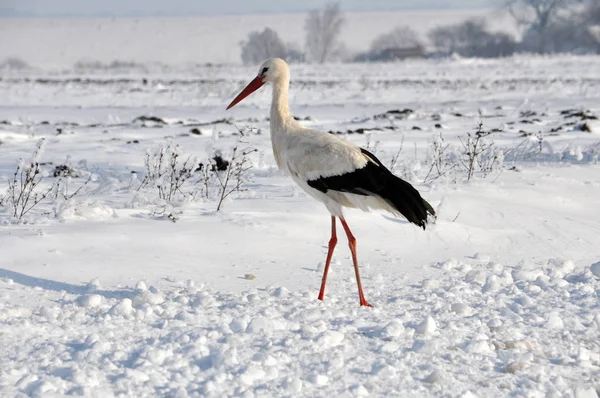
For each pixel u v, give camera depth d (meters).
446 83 69.06
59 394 6.95
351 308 10.08
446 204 15.55
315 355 8.13
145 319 9.19
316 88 62.53
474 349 8.60
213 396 7.02
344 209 14.78
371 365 7.96
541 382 7.83
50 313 9.18
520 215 15.41
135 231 12.98
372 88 62.50
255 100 51.44
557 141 25.47
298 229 13.83
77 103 51.69
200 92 57.03
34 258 11.52
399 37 177.12
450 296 10.77
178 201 15.00
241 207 14.92
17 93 59.88
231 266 11.98
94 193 16.20
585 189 17.47
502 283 11.59
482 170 18.69
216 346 8.25
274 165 20.84
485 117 36.38
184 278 11.27
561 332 9.42
